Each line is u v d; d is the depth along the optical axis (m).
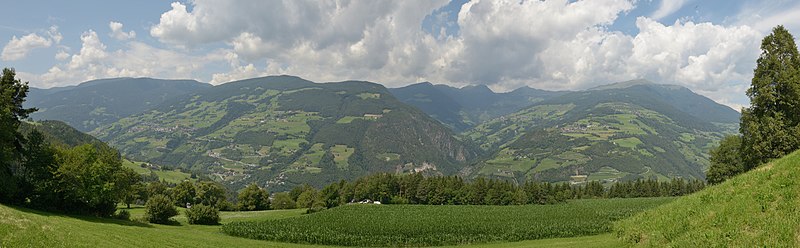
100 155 67.75
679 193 159.62
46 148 63.25
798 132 45.72
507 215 86.38
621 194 167.75
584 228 57.69
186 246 43.72
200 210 84.44
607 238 36.97
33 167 61.47
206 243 49.59
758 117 49.81
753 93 50.22
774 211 20.95
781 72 47.00
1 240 27.78
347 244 62.78
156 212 77.00
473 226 69.38
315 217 89.31
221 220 97.69
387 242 62.06
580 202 127.56
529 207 108.50
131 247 36.19
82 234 35.56
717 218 23.20
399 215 91.38
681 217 26.30
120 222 63.88
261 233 68.25
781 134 46.38
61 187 60.81
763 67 48.66
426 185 155.38
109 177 66.06
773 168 25.48
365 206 114.81
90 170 62.25
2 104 55.84
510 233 60.56
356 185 168.12
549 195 146.88
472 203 150.88
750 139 50.00
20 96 61.94
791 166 24.08
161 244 41.66
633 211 76.75
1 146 55.38
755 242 19.41
